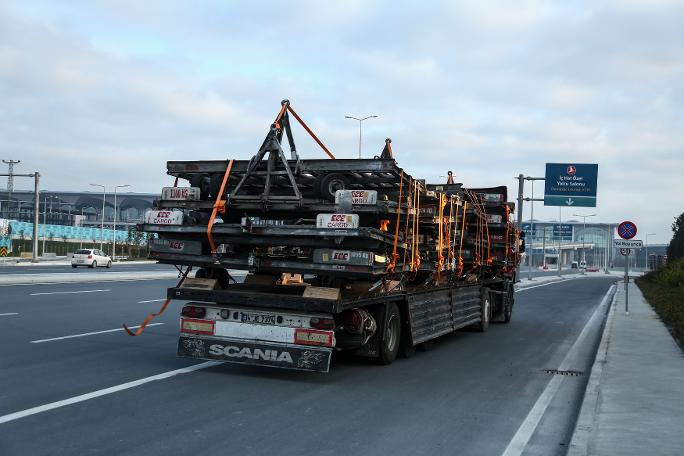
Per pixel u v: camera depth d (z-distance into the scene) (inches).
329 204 350.0
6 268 1732.3
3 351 411.5
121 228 5580.7
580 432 260.7
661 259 3309.5
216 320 359.6
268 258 353.7
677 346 526.0
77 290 961.5
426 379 381.1
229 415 276.5
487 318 689.6
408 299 443.5
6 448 221.8
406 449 240.4
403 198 397.7
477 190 713.0
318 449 234.5
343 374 383.2
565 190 1540.4
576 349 553.6
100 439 235.5
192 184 388.5
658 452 231.5
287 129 382.9
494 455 239.3
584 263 4665.4
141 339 488.7
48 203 5418.3
